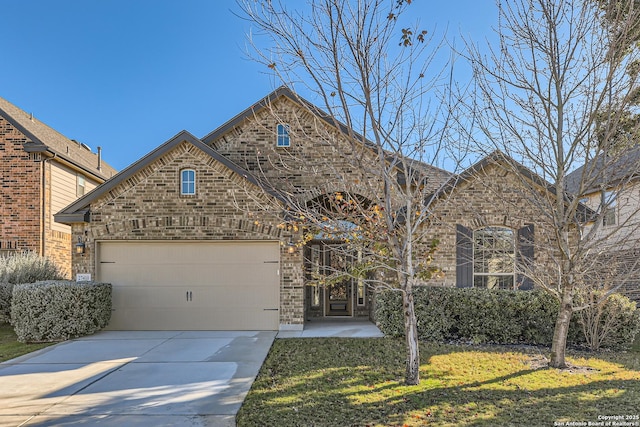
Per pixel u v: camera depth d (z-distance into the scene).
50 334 8.67
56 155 14.13
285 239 9.85
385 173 5.51
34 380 5.93
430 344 8.14
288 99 11.08
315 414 4.55
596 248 7.15
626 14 5.96
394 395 5.11
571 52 6.13
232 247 10.05
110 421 4.45
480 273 9.84
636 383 5.59
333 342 8.34
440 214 9.84
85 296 9.01
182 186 10.05
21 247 13.37
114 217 9.95
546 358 7.06
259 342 8.37
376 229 5.84
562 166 6.25
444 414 4.51
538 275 7.55
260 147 11.01
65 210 9.89
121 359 7.09
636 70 5.69
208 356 7.25
